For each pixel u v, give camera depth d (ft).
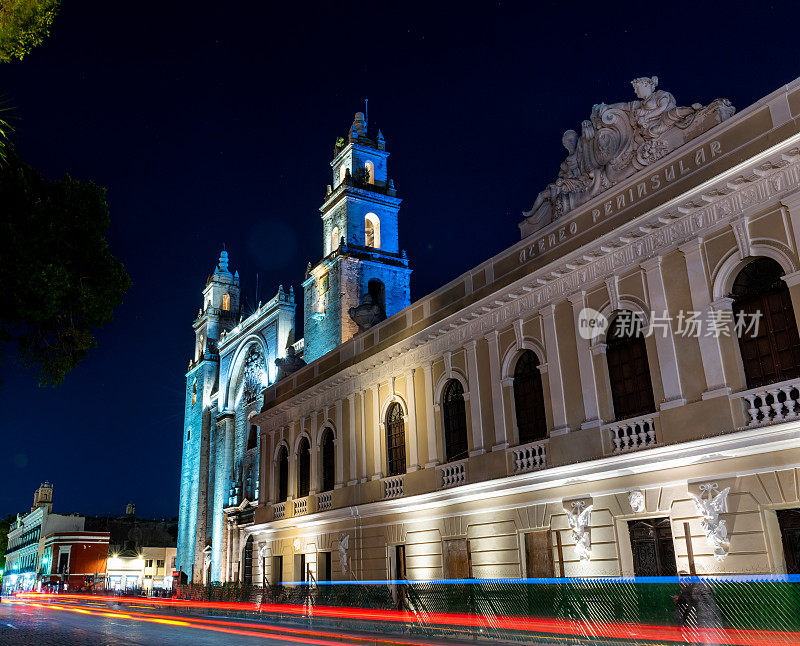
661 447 52.54
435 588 68.39
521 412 68.95
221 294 213.66
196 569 181.88
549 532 62.08
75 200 46.32
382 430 88.48
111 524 278.26
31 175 44.32
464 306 77.77
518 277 70.79
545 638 53.72
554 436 62.85
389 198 153.79
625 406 58.54
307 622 81.82
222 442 181.98
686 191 54.24
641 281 57.98
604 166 64.39
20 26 33.04
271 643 57.82
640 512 54.34
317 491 100.63
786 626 41.32
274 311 166.09
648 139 60.39
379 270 145.48
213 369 200.64
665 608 47.19
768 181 49.70
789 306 48.42
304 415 107.86
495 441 70.08
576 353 62.49
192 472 197.26
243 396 176.55
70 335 48.08
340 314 138.00
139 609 126.21
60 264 44.70
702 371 52.16
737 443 47.98
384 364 89.66
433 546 76.38
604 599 51.21
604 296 61.00
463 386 75.77
